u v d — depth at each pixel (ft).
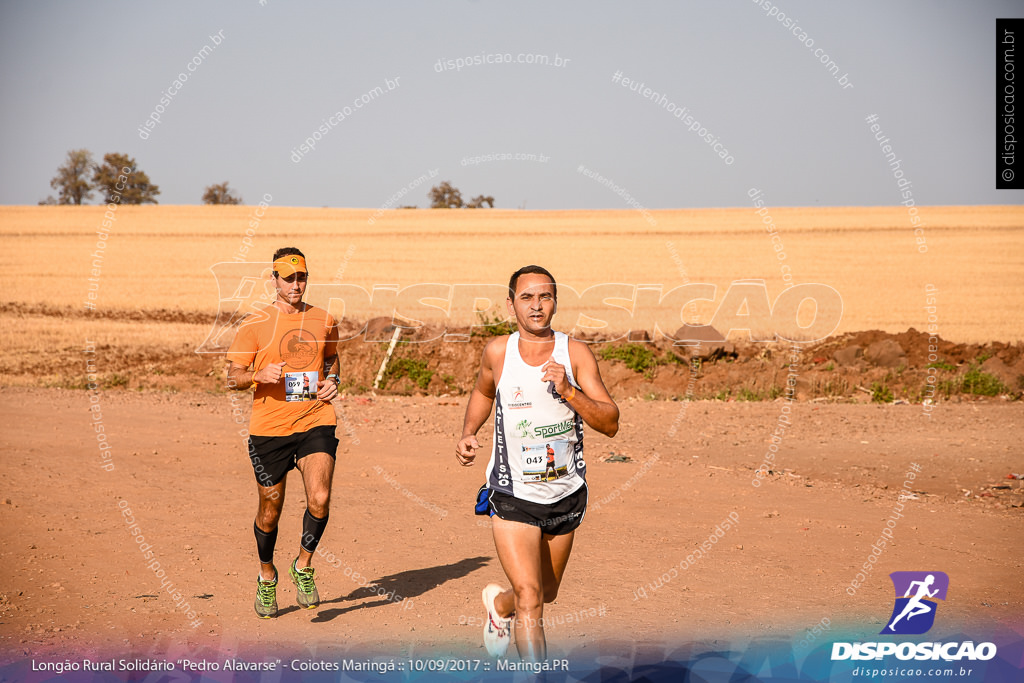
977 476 28.12
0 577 17.15
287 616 15.60
